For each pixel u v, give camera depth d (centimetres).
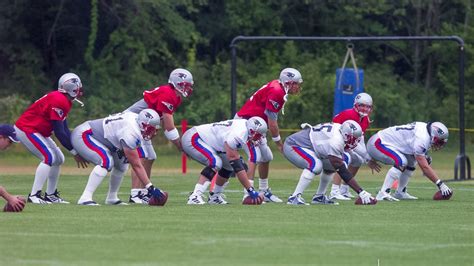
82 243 2741
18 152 9469
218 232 3005
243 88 11375
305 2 11650
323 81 11188
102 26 11356
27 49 11106
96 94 11025
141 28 11288
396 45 12494
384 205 4112
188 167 8494
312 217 3500
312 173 4119
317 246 2733
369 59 12669
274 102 4372
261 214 3594
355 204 4150
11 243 2728
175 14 11419
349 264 2450
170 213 3581
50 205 3891
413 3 12031
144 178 3916
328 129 4112
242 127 4025
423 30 12406
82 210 3662
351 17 12262
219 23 12000
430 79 12475
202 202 4088
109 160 3912
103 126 3919
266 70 11975
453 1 12362
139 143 3862
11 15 10969
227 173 4150
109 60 11256
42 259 2469
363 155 4556
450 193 4497
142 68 11631
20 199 3569
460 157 6400
